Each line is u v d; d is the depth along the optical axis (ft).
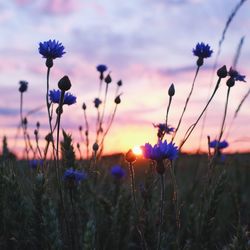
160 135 2.19
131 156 1.80
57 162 1.86
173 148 1.60
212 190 2.18
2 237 1.89
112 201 2.81
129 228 2.37
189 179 3.29
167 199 2.71
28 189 2.24
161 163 1.60
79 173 1.98
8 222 1.89
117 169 3.10
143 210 2.06
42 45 1.94
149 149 1.61
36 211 1.82
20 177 2.38
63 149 2.35
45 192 1.84
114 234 2.31
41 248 1.83
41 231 1.81
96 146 2.55
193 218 2.26
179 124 1.98
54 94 2.16
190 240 2.16
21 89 2.58
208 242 2.16
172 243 2.07
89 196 2.55
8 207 1.89
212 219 2.15
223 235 2.56
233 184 3.04
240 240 1.65
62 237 2.00
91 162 2.66
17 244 1.86
